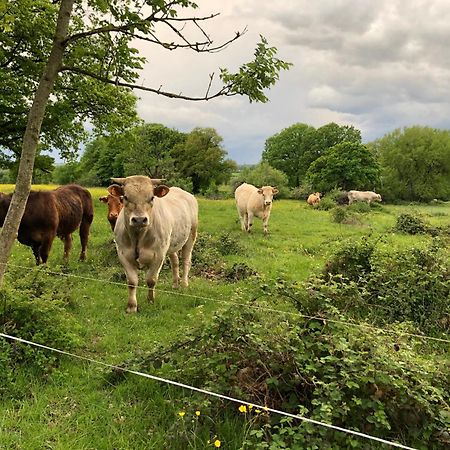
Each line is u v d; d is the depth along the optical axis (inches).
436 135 2800.2
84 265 417.7
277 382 152.3
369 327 173.5
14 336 201.2
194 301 315.9
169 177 2064.5
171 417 161.5
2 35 563.5
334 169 2314.2
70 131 761.0
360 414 143.6
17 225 209.2
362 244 338.3
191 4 188.4
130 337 244.8
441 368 174.2
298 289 183.8
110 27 195.9
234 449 141.6
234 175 2797.7
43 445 146.6
